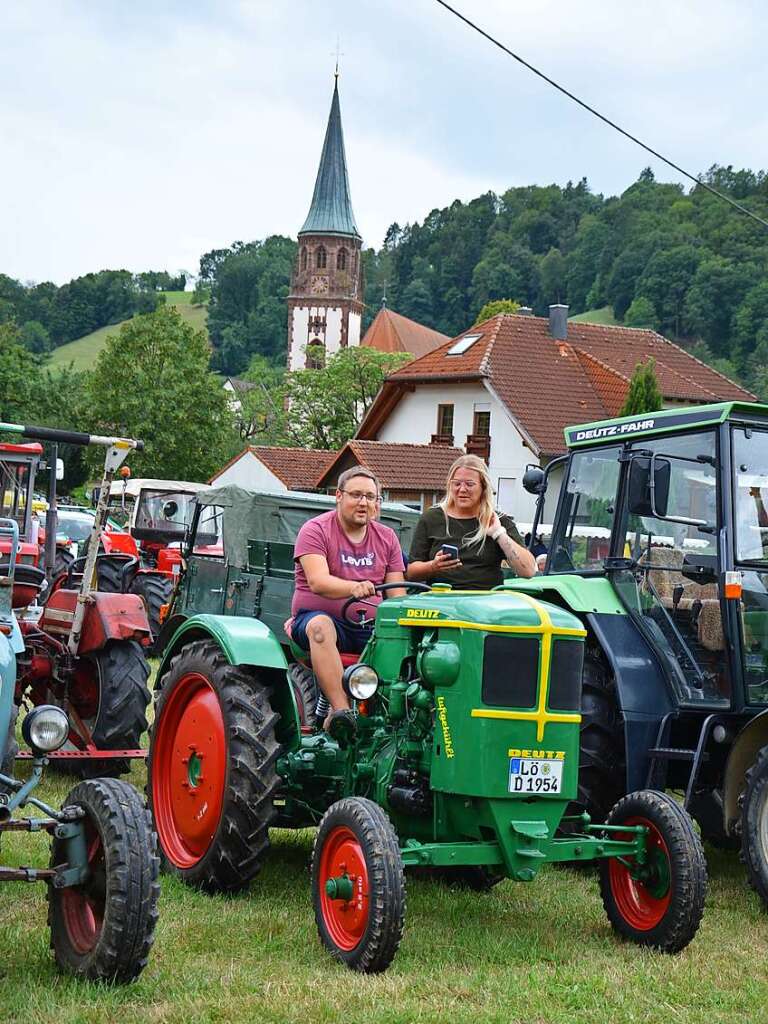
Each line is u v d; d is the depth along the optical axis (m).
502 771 5.36
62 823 4.74
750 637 7.08
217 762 6.18
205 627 6.50
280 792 6.20
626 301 110.50
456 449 41.09
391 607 5.89
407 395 43.94
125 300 185.50
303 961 5.23
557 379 41.62
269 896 6.21
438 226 163.62
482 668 5.38
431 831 5.67
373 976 5.07
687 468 7.46
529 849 5.40
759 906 6.77
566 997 4.95
